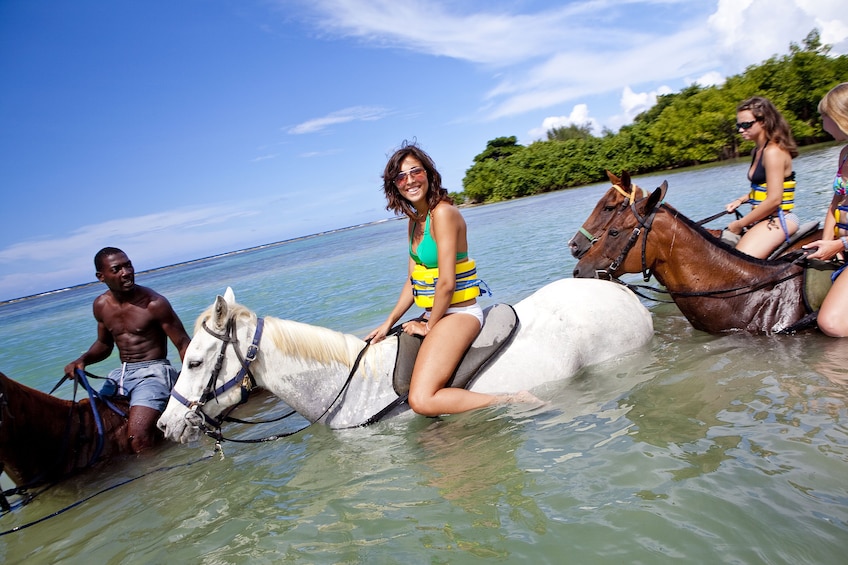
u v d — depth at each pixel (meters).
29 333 18.47
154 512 3.59
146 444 4.54
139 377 4.89
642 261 4.80
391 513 3.03
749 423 3.23
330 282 16.72
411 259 4.45
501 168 62.91
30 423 4.04
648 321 4.95
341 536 2.90
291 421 4.95
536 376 4.20
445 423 3.92
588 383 4.23
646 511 2.61
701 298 4.74
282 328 4.04
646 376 4.21
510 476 3.15
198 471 4.13
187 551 3.05
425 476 3.34
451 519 2.86
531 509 2.81
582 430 3.54
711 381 3.91
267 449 4.27
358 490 3.34
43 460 4.14
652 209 4.72
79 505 3.93
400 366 4.14
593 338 4.50
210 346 3.86
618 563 2.33
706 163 43.09
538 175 60.53
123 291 4.80
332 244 54.72
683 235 4.66
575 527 2.60
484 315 4.41
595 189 42.28
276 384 4.07
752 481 2.67
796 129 35.47
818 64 34.84
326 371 4.14
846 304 4.13
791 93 35.94
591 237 4.99
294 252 54.22
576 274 5.14
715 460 2.92
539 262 11.73
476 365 4.10
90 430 4.42
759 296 4.61
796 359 3.98
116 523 3.54
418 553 2.64
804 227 5.25
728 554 2.25
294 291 15.90
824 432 2.97
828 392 3.40
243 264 48.56
